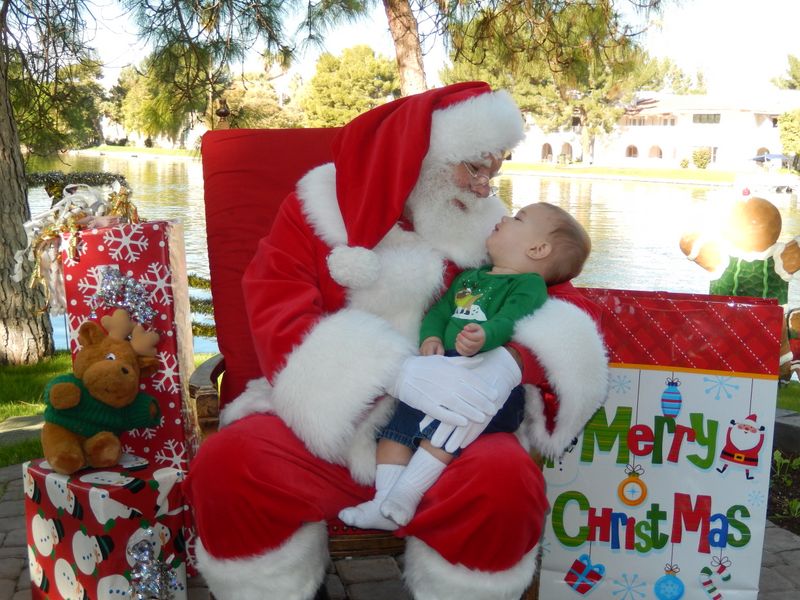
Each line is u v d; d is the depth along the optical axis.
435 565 1.73
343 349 1.86
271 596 1.76
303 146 2.60
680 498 2.20
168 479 2.19
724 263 3.23
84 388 2.19
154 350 2.34
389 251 2.09
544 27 5.94
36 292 5.61
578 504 2.22
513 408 1.94
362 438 1.92
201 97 6.34
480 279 2.08
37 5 6.18
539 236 2.08
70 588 2.21
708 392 2.16
